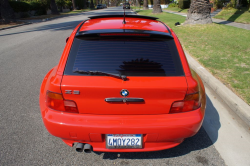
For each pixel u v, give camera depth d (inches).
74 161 92.4
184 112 79.9
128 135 78.9
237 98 136.7
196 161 92.7
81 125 75.7
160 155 96.3
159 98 76.2
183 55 85.4
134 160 93.1
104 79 75.8
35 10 1138.0
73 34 91.5
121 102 76.0
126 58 81.4
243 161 92.9
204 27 418.6
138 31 88.3
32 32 514.9
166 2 1946.4
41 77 199.6
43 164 90.5
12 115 131.0
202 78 184.7
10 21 740.0
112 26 94.7
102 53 82.7
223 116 128.1
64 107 77.9
